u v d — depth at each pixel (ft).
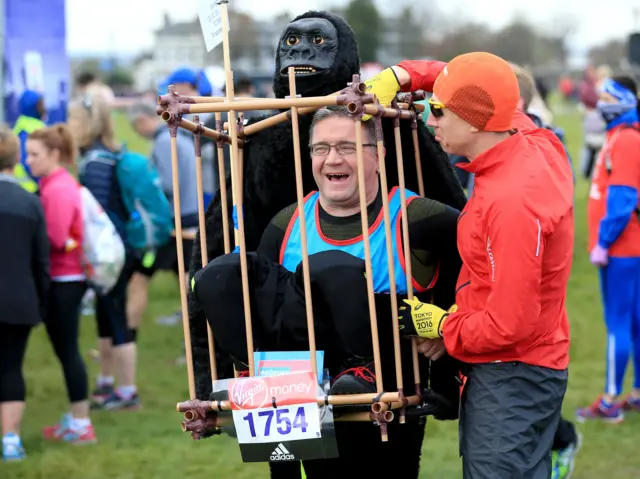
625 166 18.28
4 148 16.51
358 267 9.77
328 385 9.70
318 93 11.39
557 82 182.50
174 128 9.99
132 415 20.57
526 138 9.92
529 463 9.72
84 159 20.24
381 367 9.89
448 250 10.27
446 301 10.72
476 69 9.45
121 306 20.88
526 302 9.18
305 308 9.84
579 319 28.71
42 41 28.60
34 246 16.79
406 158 11.14
